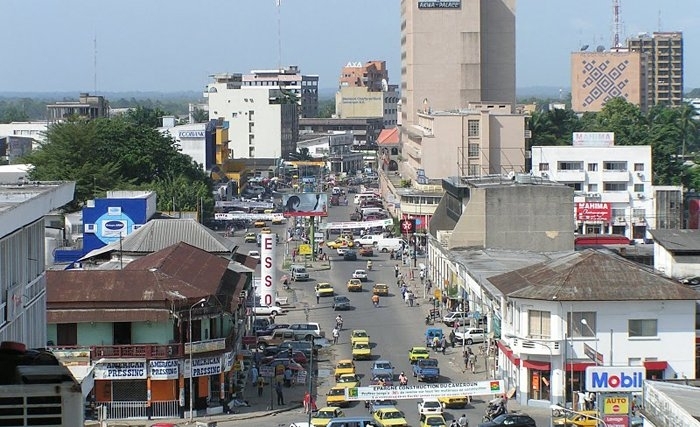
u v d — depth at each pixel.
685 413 62.25
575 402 116.38
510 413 108.00
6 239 67.00
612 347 118.25
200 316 117.38
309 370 133.25
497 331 133.75
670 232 158.38
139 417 115.38
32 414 29.45
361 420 102.56
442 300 184.00
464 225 177.62
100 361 110.50
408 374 135.88
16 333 70.88
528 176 195.12
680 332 118.62
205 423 108.31
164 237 153.25
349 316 177.75
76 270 122.00
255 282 191.00
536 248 176.50
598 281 119.81
